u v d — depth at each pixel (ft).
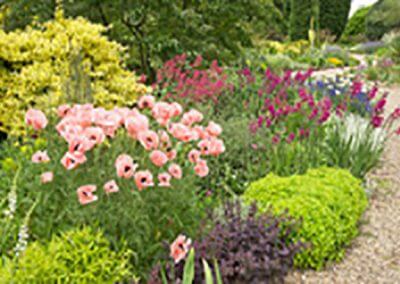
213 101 18.98
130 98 17.40
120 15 22.84
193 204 10.52
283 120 17.76
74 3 22.13
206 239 9.60
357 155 16.90
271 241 10.39
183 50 23.79
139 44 24.08
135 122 9.22
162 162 9.22
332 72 50.67
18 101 15.69
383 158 20.36
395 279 12.07
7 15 22.48
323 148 17.11
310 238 11.96
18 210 9.55
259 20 26.86
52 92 15.24
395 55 57.72
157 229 9.75
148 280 8.90
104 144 10.68
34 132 12.88
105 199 9.45
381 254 13.26
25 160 11.03
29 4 21.94
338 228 12.44
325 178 13.88
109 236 9.09
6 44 16.30
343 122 18.16
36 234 9.27
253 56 32.37
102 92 16.31
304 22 83.15
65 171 9.46
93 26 18.15
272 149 15.88
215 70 21.15
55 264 8.16
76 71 13.52
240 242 10.24
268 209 11.68
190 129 10.66
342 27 88.74
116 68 17.81
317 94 23.27
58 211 9.43
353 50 81.00
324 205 12.53
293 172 15.49
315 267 12.37
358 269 12.50
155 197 9.69
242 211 12.14
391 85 42.93
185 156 13.30
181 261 9.37
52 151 10.00
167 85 19.06
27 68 16.52
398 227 14.75
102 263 8.54
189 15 22.72
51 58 16.84
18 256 8.32
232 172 15.60
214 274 9.33
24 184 9.92
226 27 24.16
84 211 9.09
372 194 16.94
